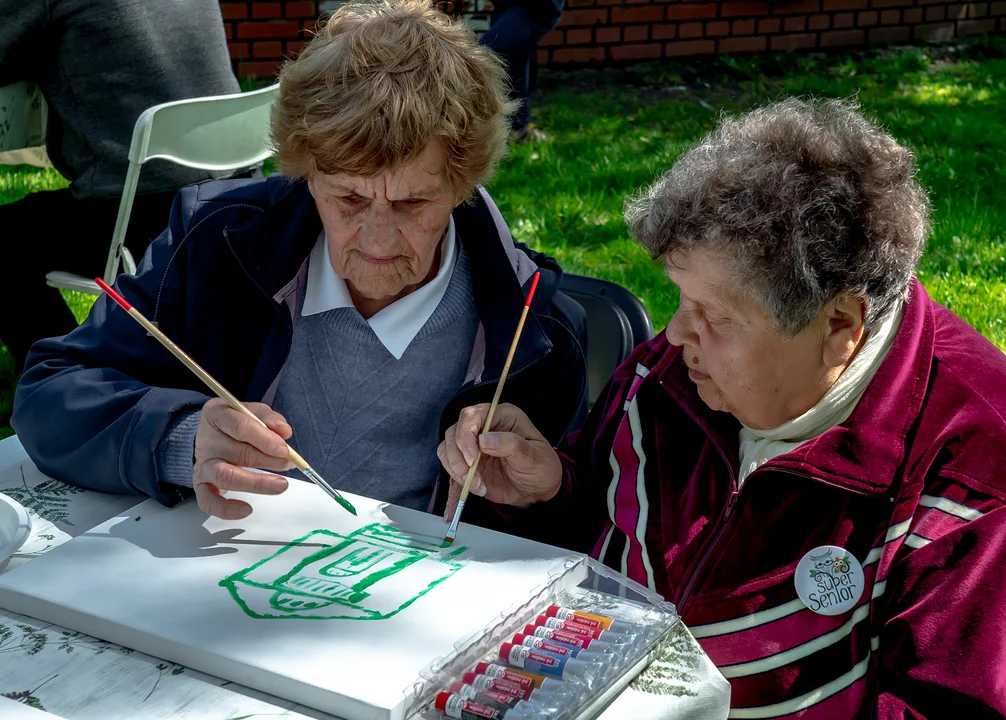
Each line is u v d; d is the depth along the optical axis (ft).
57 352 5.55
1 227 9.99
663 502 4.97
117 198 9.87
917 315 4.53
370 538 4.47
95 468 4.94
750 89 22.24
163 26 9.85
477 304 5.63
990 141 18.42
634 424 5.17
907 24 24.27
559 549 4.43
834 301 4.17
